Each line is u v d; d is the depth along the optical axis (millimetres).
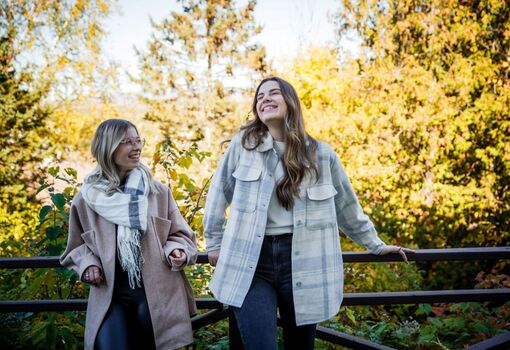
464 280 6355
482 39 7152
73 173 2801
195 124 16125
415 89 7094
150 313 1873
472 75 6848
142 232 1898
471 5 7312
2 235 7949
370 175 7148
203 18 17000
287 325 1835
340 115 7602
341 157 7449
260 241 1753
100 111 14023
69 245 1934
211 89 16609
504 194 6691
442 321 3121
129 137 1914
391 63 7629
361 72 8094
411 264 5281
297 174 1770
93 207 1880
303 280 1765
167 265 1941
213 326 2783
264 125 1928
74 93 13289
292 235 1789
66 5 13055
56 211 2592
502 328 3057
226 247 1807
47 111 11844
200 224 2936
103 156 1903
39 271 2564
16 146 10992
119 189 1915
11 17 12195
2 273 3078
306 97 7918
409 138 7359
